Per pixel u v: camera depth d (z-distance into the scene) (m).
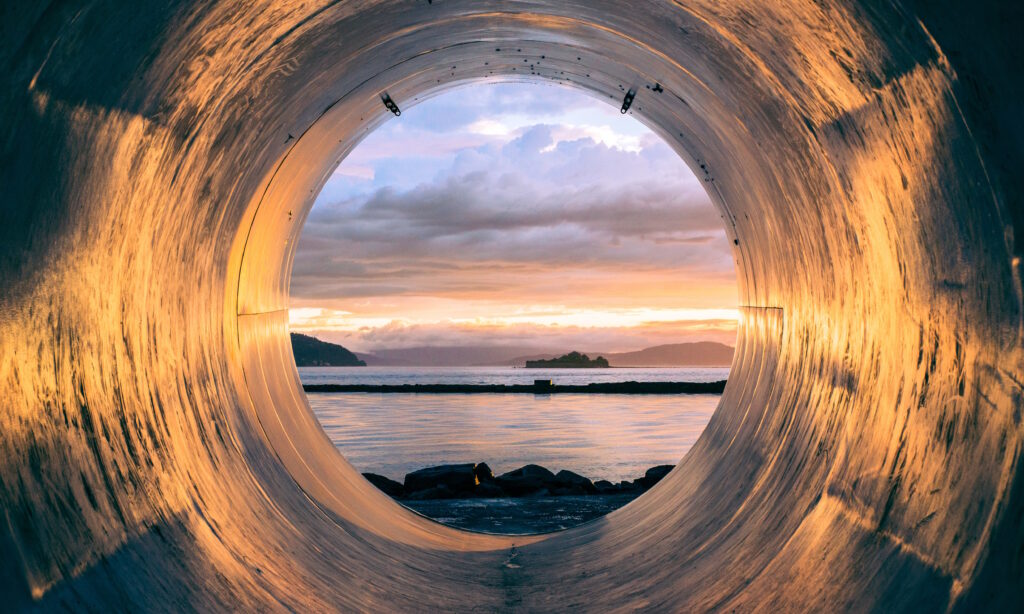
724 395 9.77
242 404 6.85
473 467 15.03
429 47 7.59
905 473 3.51
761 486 6.13
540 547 8.76
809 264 5.66
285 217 8.73
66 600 2.79
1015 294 2.72
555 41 7.85
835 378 4.98
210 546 4.42
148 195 4.21
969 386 3.08
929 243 3.41
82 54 2.86
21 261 2.88
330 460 9.74
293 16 4.87
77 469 3.27
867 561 3.55
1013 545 2.52
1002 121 2.56
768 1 3.82
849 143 4.05
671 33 5.66
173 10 3.35
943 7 2.59
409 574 6.76
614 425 33.91
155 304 4.68
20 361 2.89
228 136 5.34
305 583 5.23
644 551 7.29
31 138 2.77
